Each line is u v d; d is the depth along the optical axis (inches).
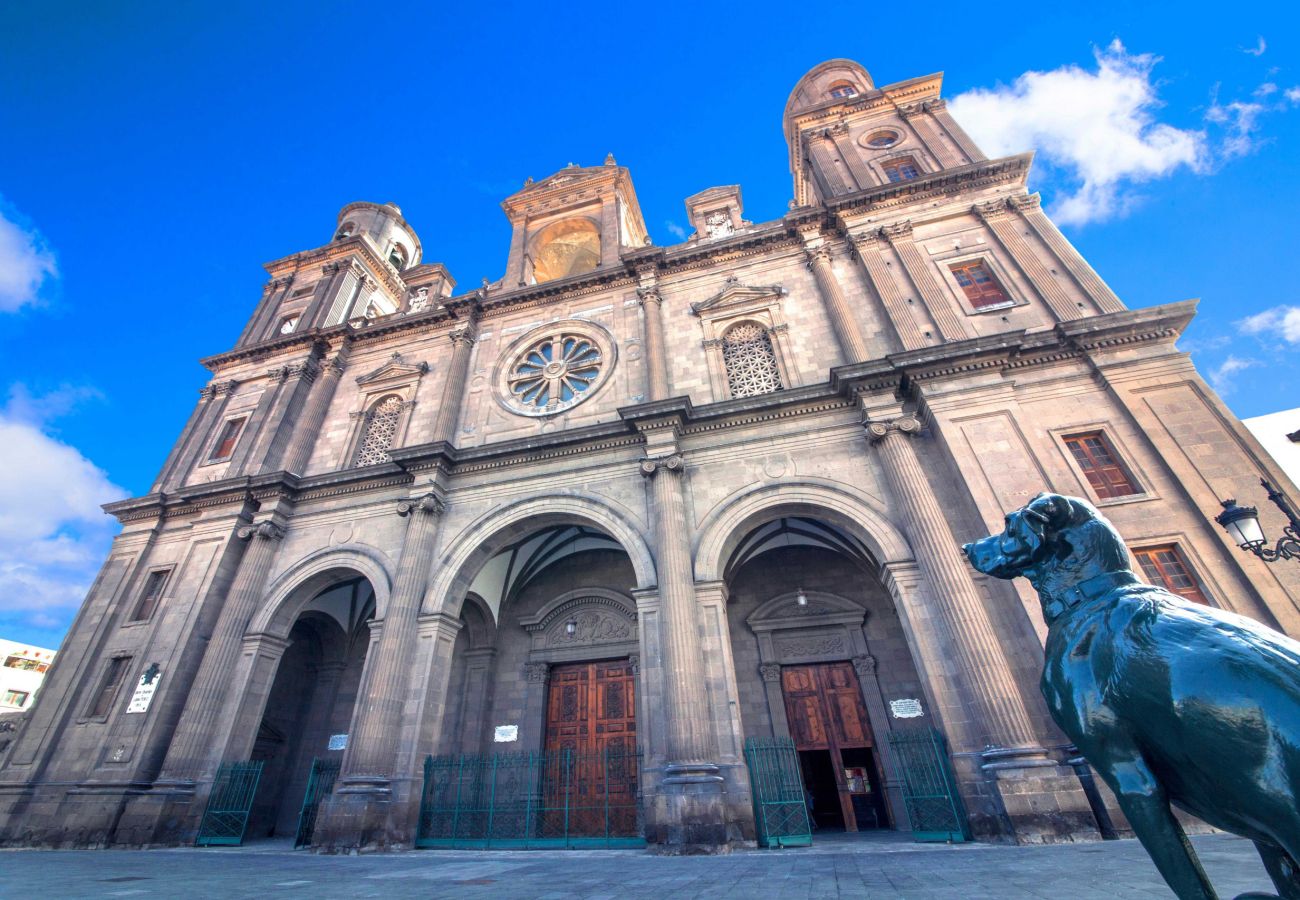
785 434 655.1
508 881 319.3
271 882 323.9
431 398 884.0
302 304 1166.3
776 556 775.7
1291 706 76.2
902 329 689.6
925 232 786.2
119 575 795.4
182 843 587.2
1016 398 598.9
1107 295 650.8
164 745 653.9
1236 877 207.2
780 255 860.6
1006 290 703.1
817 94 1215.6
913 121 971.3
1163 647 93.7
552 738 737.6
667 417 668.7
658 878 319.6
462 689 768.9
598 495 670.5
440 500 717.9
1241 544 399.2
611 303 896.9
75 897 267.0
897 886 252.1
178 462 925.2
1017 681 475.8
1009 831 414.6
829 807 716.0
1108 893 202.2
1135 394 573.6
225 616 700.7
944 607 502.0
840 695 687.1
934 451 603.8
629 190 1168.2
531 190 1144.8
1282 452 745.6
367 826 524.7
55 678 721.6
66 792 631.2
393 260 1460.4
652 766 511.2
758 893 254.7
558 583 830.5
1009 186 794.2
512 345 905.5
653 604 580.7
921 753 505.4
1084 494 530.9
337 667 854.5
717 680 533.0
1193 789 92.3
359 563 713.6
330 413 938.7
